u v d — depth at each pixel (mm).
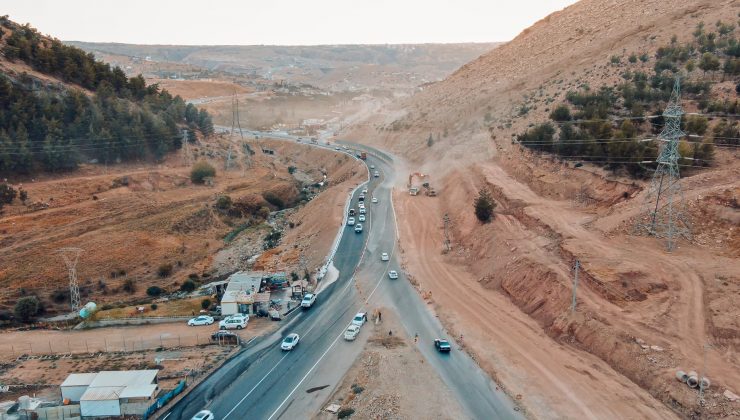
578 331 53156
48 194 102500
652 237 61531
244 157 150875
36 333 68000
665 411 42094
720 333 46156
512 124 117125
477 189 95875
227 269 93750
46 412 47875
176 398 49938
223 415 47125
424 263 80062
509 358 52531
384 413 45375
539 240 69812
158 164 129375
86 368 56781
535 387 47594
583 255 60344
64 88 127188
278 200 129000
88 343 63281
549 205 78625
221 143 154250
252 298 68125
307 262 85750
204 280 89875
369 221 99188
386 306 67375
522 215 77875
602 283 55094
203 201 116125
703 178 64688
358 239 91000
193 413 47594
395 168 142750
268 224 116500
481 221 83625
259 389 51000
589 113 93250
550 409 44469
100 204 103750
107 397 47562
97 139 118812
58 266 85688
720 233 58125
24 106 113000
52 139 111500
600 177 77125
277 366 55000
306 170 166625
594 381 47094
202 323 66688
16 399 51188
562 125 95375
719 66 92438
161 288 86312
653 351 46719
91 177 112562
